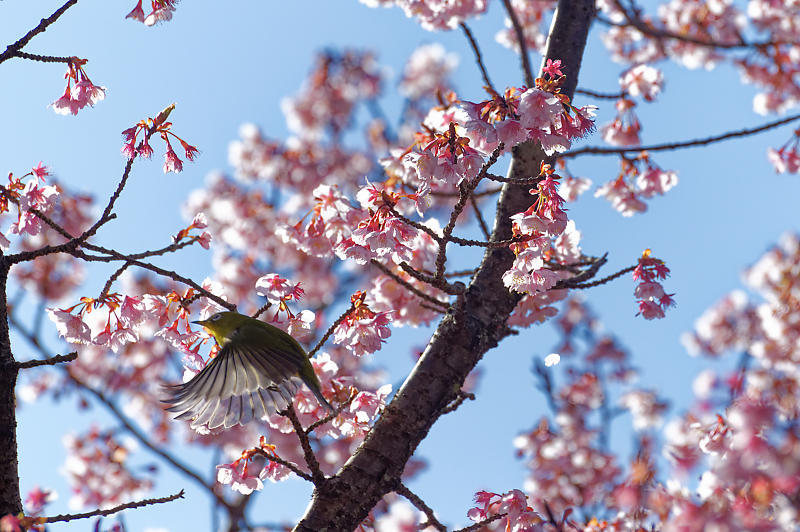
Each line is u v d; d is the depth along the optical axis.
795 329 11.95
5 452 5.88
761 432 6.72
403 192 8.87
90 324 7.00
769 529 6.51
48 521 5.62
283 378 6.37
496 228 8.12
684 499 7.10
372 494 6.90
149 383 17.12
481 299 7.70
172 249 6.63
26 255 6.11
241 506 12.53
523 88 6.51
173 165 6.47
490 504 7.56
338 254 7.06
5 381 5.90
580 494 12.34
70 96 7.02
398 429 7.14
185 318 7.09
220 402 6.38
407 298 10.13
